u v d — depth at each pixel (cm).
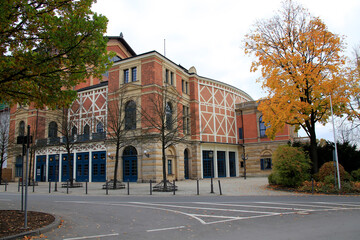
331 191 1672
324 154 2259
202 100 3747
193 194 1770
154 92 2817
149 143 2734
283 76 1973
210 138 3741
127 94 2944
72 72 1036
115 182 2239
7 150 3547
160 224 866
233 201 1373
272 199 1428
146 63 2975
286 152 1903
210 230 769
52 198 1683
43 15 911
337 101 1873
